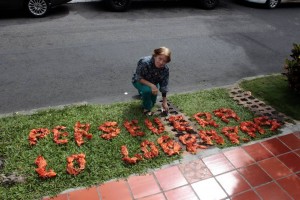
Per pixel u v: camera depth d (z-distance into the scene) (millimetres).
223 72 6719
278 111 5215
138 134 4289
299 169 3953
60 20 8773
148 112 4812
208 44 8102
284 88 5969
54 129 4234
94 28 8414
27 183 3445
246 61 7379
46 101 5211
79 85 5746
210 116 4828
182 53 7418
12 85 5582
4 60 6398
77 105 4949
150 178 3639
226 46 8102
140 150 4039
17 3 8398
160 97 5355
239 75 6660
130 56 7008
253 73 6820
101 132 4316
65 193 3369
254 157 4090
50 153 3877
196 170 3803
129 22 9094
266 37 9039
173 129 4492
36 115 4617
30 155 3830
